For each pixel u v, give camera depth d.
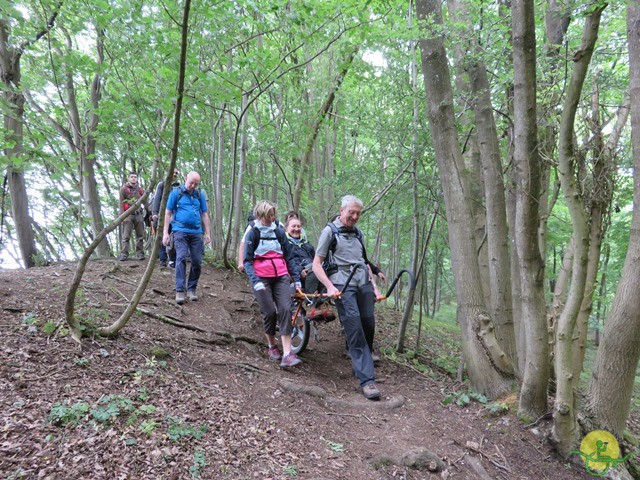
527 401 3.34
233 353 4.05
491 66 4.62
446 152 3.93
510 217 5.02
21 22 3.20
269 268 3.98
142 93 3.63
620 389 3.12
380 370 4.57
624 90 4.20
